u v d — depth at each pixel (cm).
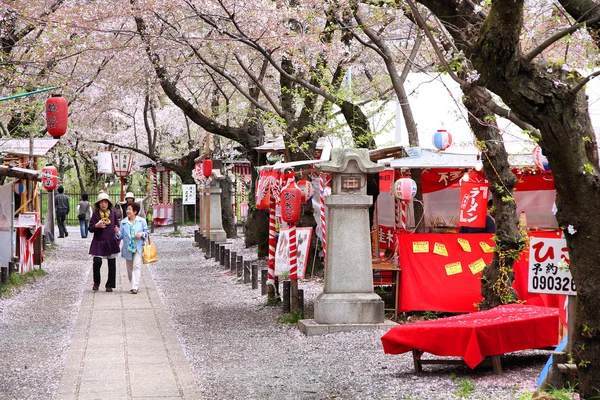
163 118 3750
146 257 1606
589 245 507
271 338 1094
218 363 928
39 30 1598
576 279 520
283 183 1342
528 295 1119
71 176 5266
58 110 1275
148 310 1373
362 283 1133
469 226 1155
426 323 821
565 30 489
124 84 2330
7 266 1691
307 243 1246
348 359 928
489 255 1186
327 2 1413
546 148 507
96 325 1206
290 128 1697
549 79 495
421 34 1205
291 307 1256
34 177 1579
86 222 3316
